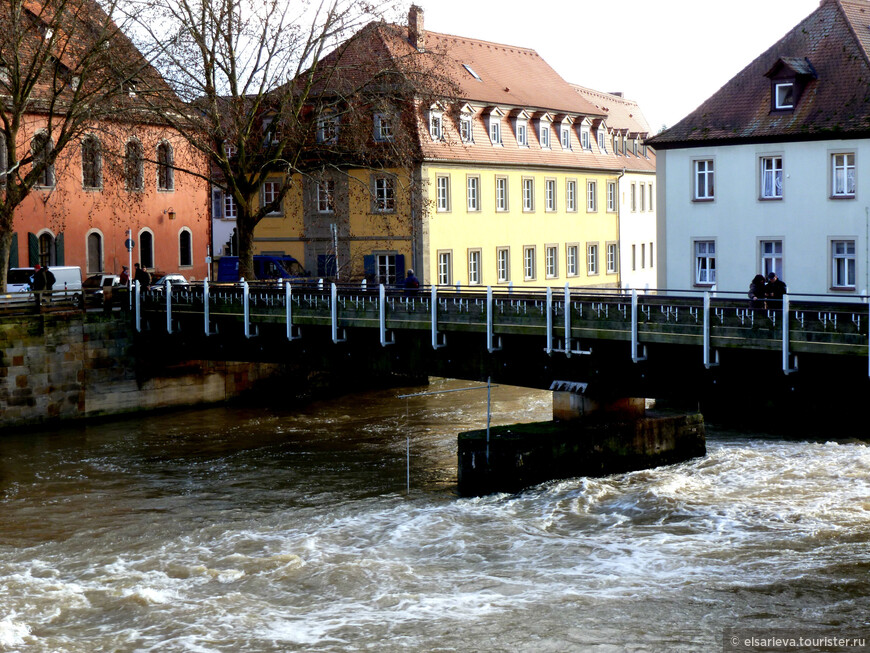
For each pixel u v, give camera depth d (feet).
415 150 130.31
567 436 83.61
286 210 178.29
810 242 117.29
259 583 64.54
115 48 117.19
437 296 90.79
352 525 76.38
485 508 78.38
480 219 180.45
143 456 101.24
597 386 82.12
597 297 85.35
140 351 122.21
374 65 125.18
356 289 109.70
